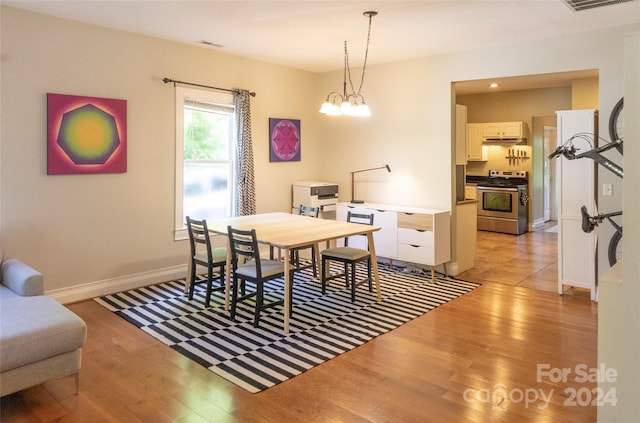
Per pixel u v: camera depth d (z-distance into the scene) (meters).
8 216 4.00
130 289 4.83
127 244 4.79
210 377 2.97
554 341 3.55
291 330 3.77
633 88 2.10
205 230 4.27
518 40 4.81
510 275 5.59
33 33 4.03
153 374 3.01
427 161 5.64
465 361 3.21
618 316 2.22
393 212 5.48
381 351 3.38
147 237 4.95
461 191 5.93
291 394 2.76
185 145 5.27
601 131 4.43
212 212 5.62
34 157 4.11
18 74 3.97
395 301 4.54
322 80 6.66
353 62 5.95
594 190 4.45
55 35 4.15
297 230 4.31
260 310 3.87
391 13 3.92
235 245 4.00
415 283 5.19
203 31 4.57
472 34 4.59
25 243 4.11
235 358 3.24
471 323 3.95
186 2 3.72
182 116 5.13
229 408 2.60
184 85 5.11
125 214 4.75
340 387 2.84
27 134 4.05
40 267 4.20
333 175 6.67
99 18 4.19
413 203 5.81
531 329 3.80
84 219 4.46
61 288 4.36
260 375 3.00
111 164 4.57
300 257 6.40
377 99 6.07
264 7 3.79
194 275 4.54
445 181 5.50
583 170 4.48
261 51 5.39
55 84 4.18
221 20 4.20
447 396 2.73
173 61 5.00
